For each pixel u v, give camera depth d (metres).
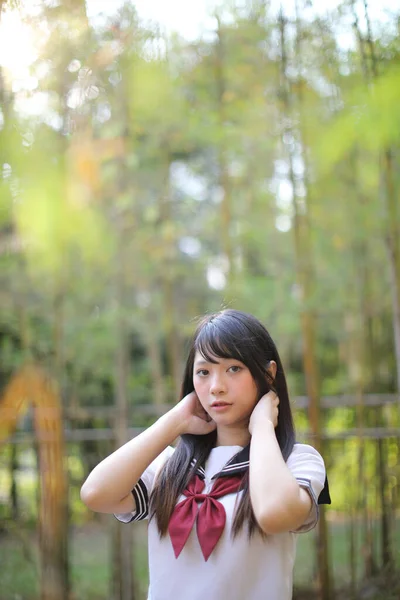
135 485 1.53
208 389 1.49
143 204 4.46
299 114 3.12
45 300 3.98
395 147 2.90
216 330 1.49
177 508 1.45
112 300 4.50
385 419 4.09
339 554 4.41
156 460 1.64
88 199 3.31
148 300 5.14
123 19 2.84
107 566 4.37
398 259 2.88
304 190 3.36
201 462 1.52
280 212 4.41
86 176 3.15
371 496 4.04
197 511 1.43
